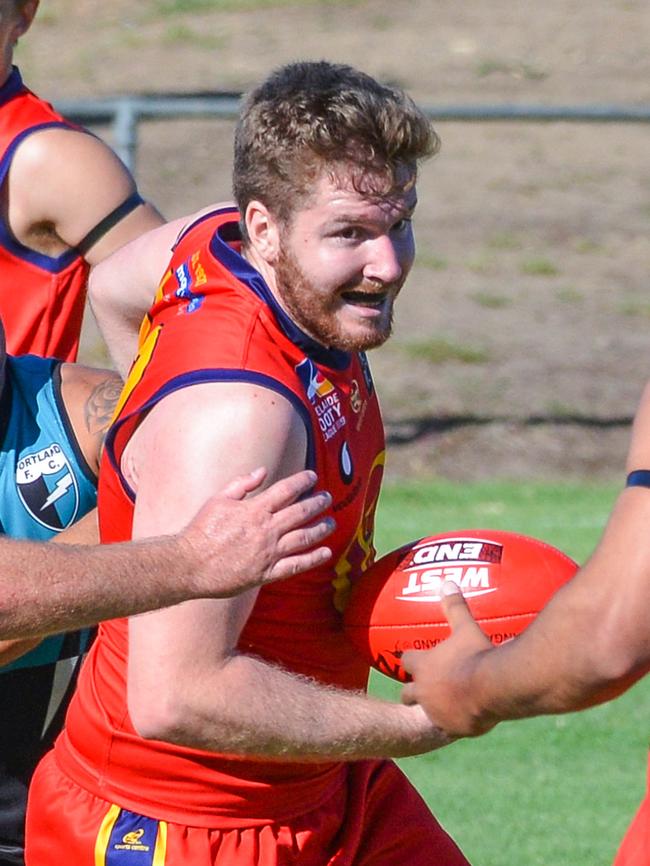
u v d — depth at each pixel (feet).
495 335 160.86
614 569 30.96
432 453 131.13
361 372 40.34
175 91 228.43
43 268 55.01
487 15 277.85
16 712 46.75
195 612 35.53
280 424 36.01
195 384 36.17
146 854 39.01
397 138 36.24
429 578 38.96
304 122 36.35
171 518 35.65
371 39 264.11
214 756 38.78
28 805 42.27
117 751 39.58
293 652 39.73
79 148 54.34
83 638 46.91
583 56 253.44
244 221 38.17
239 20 275.59
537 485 123.75
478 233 192.95
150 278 46.21
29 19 55.11
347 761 39.24
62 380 46.06
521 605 38.40
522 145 224.12
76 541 43.32
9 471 45.16
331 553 37.45
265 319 37.27
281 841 39.75
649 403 32.01
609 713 79.00
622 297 173.88
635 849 35.24
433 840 43.60
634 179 212.64
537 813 66.59
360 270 37.06
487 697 34.24
